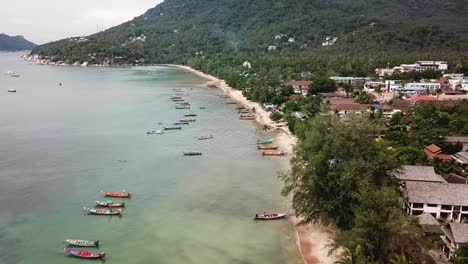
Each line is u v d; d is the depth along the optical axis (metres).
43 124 184.75
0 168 124.00
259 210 96.44
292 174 91.00
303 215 90.81
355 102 199.75
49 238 84.44
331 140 84.12
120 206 98.44
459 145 121.75
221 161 132.12
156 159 134.12
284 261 76.31
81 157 135.88
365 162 80.69
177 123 187.12
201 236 85.19
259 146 147.38
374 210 66.94
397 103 190.38
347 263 62.62
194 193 106.31
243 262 76.25
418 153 111.31
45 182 113.38
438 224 77.56
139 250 80.12
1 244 82.00
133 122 189.75
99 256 77.56
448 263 66.00
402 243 64.06
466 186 86.44
